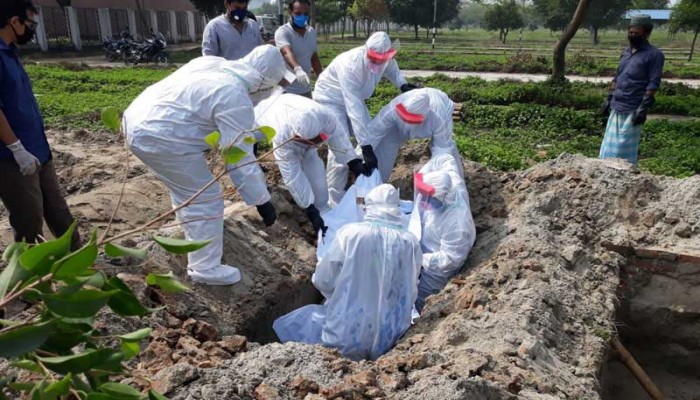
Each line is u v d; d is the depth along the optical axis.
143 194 7.43
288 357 3.83
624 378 5.69
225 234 6.10
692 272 5.59
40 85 20.59
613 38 79.25
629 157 9.05
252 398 3.40
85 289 2.11
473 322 4.56
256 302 5.63
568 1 59.53
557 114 15.16
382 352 4.96
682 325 5.66
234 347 4.16
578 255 5.73
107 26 40.50
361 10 59.09
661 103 18.19
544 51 47.69
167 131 4.86
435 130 7.26
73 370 2.08
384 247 4.87
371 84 7.31
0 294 1.95
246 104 4.96
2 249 5.76
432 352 3.96
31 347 1.94
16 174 4.69
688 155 11.09
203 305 5.12
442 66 32.78
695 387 5.62
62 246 1.99
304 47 8.64
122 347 2.40
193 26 51.72
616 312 5.50
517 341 4.27
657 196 6.50
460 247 5.78
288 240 6.82
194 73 5.02
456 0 68.06
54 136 11.56
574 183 6.76
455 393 3.26
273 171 8.03
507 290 5.03
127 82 22.58
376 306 4.89
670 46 61.19
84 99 17.16
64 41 38.59
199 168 5.08
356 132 7.07
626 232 6.07
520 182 7.22
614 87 9.08
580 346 4.60
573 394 3.85
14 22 4.56
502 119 15.33
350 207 6.62
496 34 91.81
